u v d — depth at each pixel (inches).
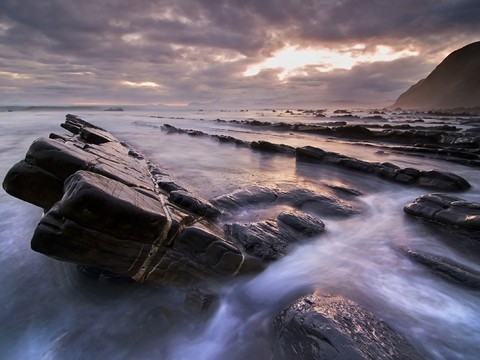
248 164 722.2
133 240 208.4
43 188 237.1
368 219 377.4
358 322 172.6
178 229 228.5
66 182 215.8
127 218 199.5
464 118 2546.8
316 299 199.3
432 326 196.2
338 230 342.6
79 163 245.4
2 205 420.8
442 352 176.9
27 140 1032.8
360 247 306.7
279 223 328.8
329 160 689.0
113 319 217.6
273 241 285.6
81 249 197.8
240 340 203.0
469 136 938.7
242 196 416.2
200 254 232.2
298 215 347.6
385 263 275.1
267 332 205.0
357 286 241.9
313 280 252.5
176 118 2746.1
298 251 286.8
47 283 252.4
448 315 206.4
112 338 202.5
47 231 189.2
